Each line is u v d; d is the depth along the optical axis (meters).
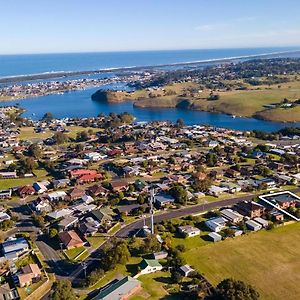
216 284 98.81
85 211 146.12
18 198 164.25
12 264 111.06
